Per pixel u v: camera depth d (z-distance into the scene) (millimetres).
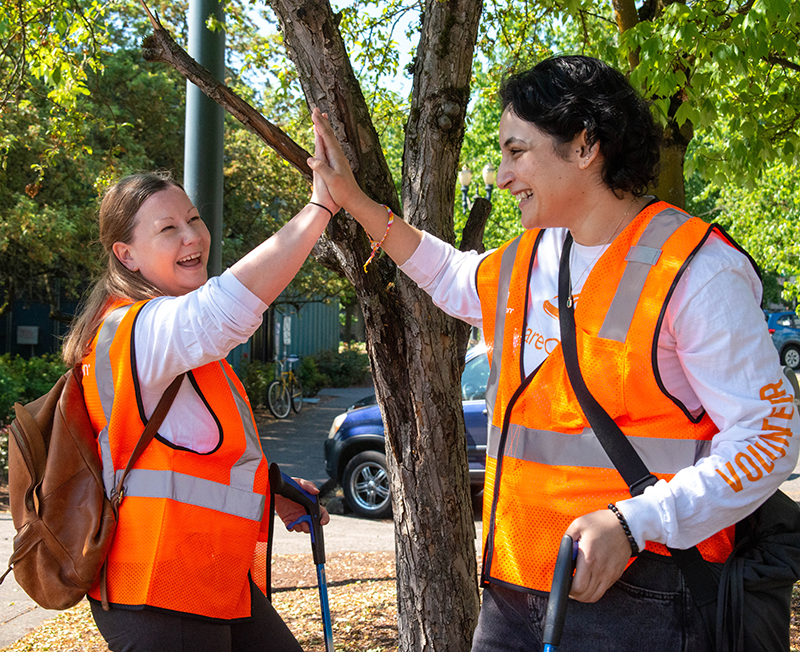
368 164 2246
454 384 2475
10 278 11500
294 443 11516
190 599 1584
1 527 5984
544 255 1612
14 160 9102
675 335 1372
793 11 3389
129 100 11227
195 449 1635
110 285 1766
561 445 1449
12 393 9156
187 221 1803
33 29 4418
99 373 1615
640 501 1275
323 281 15359
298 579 5039
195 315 1529
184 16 10008
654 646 1374
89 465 1599
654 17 4227
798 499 6961
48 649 3582
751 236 11758
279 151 2145
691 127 4039
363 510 7371
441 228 2449
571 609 1435
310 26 2129
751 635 1335
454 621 2490
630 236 1446
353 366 22453
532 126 1455
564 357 1448
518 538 1483
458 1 2348
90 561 1547
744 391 1306
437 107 2389
